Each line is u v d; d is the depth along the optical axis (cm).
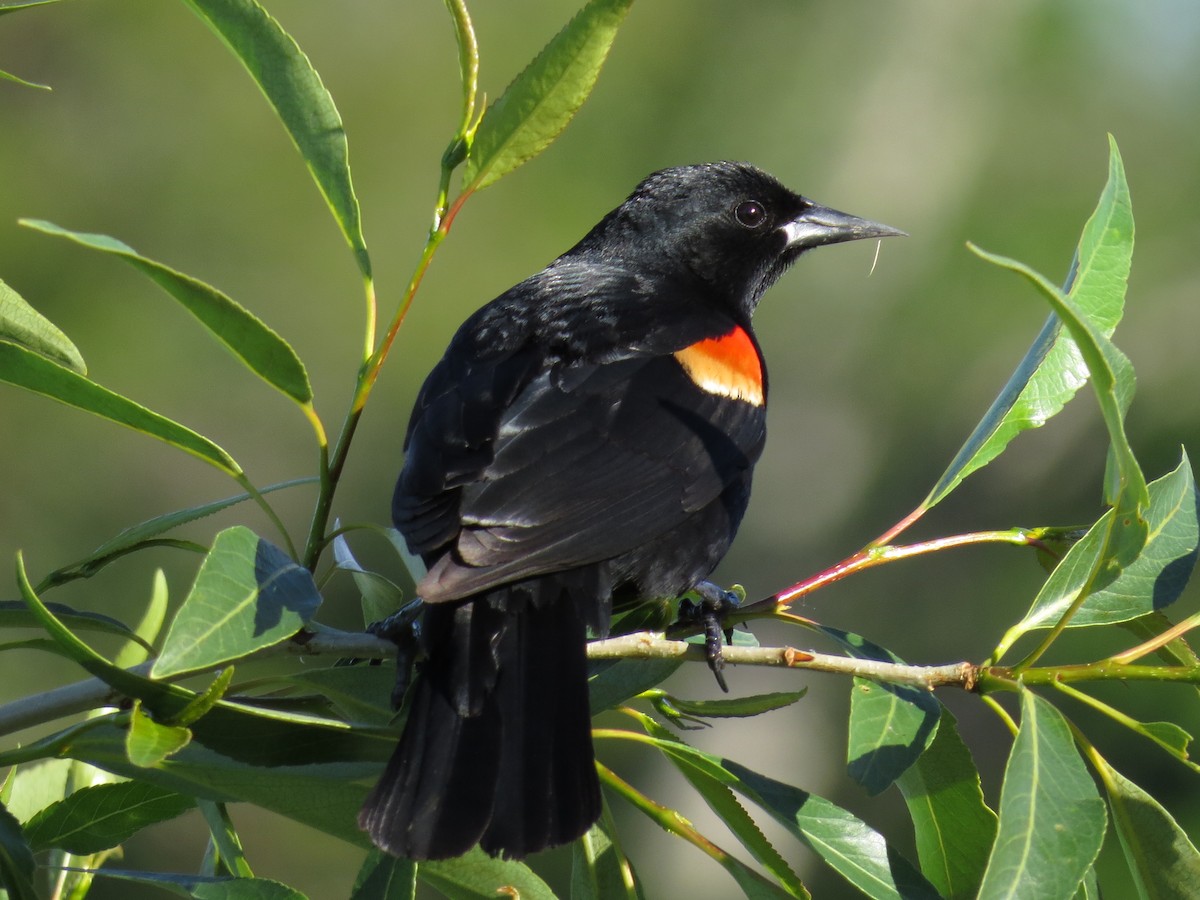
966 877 495
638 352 604
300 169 1839
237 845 475
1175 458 1466
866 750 465
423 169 1828
